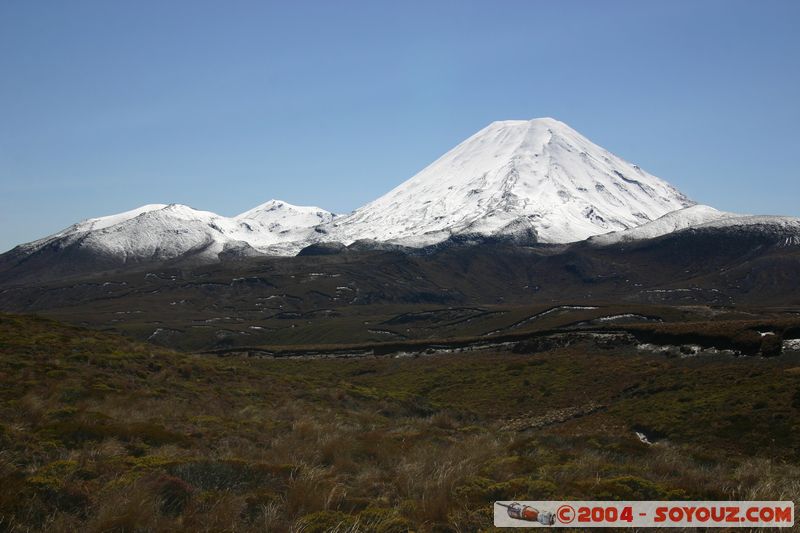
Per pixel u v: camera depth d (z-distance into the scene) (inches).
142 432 689.6
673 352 2137.1
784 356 1812.3
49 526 399.2
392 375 2613.2
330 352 3208.7
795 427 1211.2
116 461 542.6
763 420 1282.0
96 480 486.0
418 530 421.1
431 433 920.3
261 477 519.8
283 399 1333.7
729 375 1718.8
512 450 751.1
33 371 1090.1
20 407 799.7
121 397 991.6
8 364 1112.8
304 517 426.9
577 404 1840.6
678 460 701.9
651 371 1952.5
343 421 1071.6
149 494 441.7
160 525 407.2
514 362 2389.3
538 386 2087.8
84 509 432.8
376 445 708.7
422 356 2933.1
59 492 444.8
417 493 506.9
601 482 527.5
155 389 1152.8
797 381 1435.8
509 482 521.7
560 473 578.6
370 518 435.8
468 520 439.8
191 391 1208.8
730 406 1401.3
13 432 629.6
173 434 705.0
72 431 658.8
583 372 2117.4
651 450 820.0
